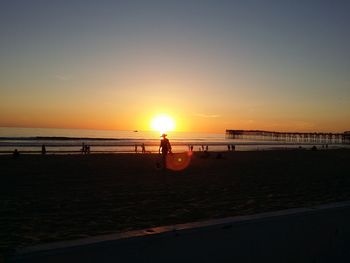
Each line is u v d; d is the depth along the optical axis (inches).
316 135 5275.6
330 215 159.0
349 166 1013.2
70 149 1905.8
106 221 308.2
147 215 335.3
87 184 554.6
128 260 111.1
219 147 2743.6
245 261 134.4
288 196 466.0
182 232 121.4
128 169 800.9
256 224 137.4
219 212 354.3
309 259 151.0
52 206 373.4
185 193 475.5
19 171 724.0
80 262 103.5
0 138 2923.2
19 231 271.4
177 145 2723.9
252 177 687.7
